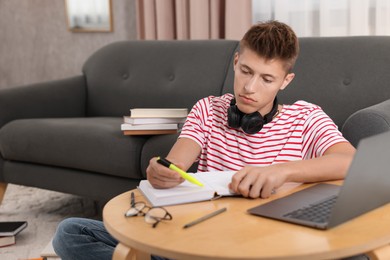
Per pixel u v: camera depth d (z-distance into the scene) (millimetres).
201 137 1666
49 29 4250
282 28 1455
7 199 3217
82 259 1434
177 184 1314
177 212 1188
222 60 2977
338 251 960
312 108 1624
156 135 2510
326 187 1331
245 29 3428
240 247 976
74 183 2725
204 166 1681
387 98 2406
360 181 1062
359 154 1018
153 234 1061
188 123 1696
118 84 3303
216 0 3504
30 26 4270
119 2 4117
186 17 3670
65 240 1457
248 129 1564
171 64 3129
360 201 1094
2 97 3029
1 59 4324
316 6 3383
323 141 1529
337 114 2510
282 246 976
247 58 1431
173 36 3756
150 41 3291
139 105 3205
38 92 3191
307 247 969
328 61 2582
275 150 1585
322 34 3318
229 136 1634
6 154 2930
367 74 2477
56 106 3262
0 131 2951
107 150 2539
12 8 4273
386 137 1096
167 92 3098
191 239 1026
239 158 1606
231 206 1222
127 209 1233
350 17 3213
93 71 3412
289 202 1214
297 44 1482
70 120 2961
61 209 2996
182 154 1592
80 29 4184
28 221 2785
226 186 1332
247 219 1129
